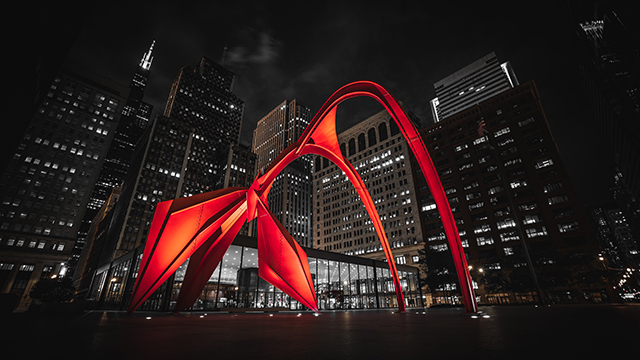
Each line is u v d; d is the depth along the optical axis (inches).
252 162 4621.1
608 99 3491.6
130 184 3481.8
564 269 1950.1
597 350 145.4
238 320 493.0
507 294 2279.8
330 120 805.2
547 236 2332.7
